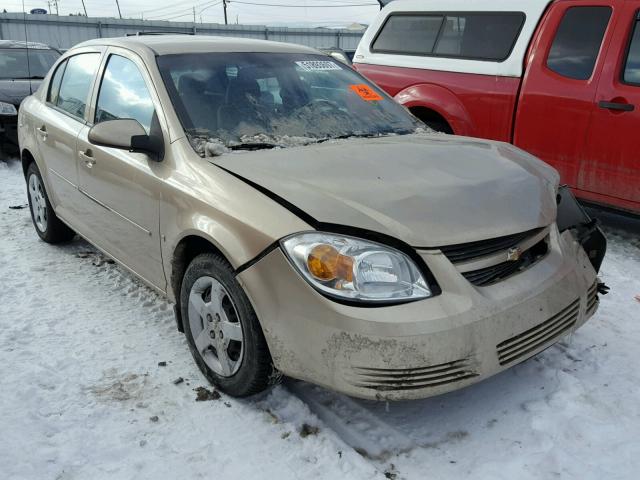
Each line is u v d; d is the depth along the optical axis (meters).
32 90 8.58
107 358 3.20
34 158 4.71
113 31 26.94
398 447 2.56
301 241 2.38
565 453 2.47
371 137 3.46
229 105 3.32
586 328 3.51
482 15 5.78
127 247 3.52
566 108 5.07
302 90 3.67
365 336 2.27
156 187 3.06
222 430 2.64
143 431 2.63
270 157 2.93
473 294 2.40
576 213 3.20
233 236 2.57
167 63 3.43
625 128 4.71
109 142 3.07
